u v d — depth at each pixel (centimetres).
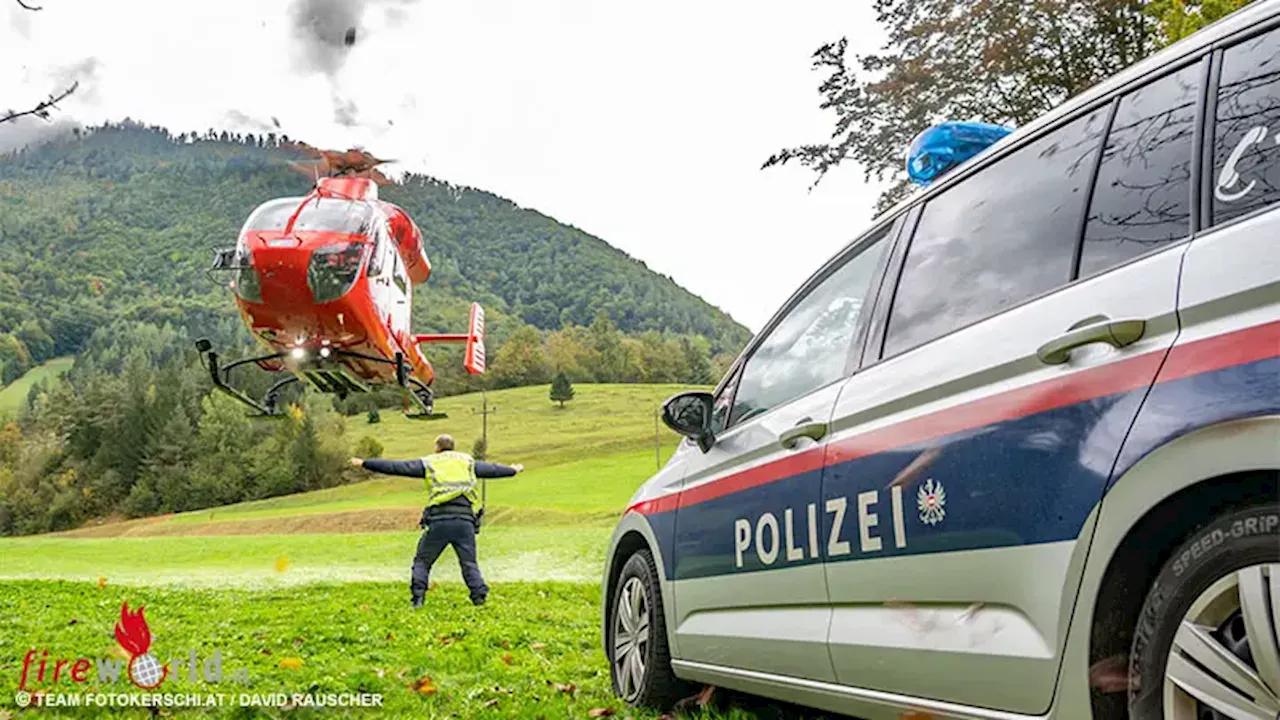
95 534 10988
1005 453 247
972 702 254
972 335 276
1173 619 200
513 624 915
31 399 18100
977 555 253
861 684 302
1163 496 199
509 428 14925
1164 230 226
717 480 421
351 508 9412
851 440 318
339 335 1694
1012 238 280
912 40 1442
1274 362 183
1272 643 179
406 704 530
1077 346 229
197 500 12400
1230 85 223
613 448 12044
